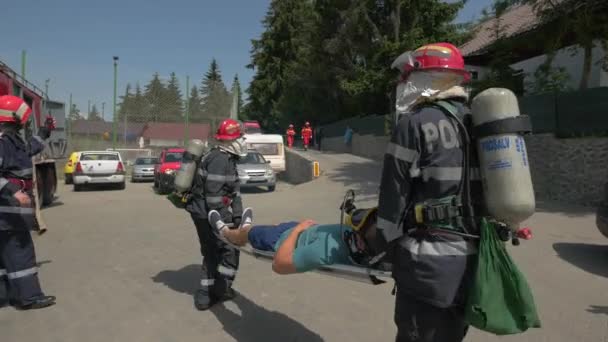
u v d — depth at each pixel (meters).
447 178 2.35
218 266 5.11
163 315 4.94
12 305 5.26
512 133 2.32
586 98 11.02
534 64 17.36
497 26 15.28
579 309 4.88
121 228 10.16
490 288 2.30
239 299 5.39
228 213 4.79
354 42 28.33
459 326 2.55
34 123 12.98
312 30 32.22
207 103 31.86
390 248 2.45
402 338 2.52
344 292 5.58
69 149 23.91
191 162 4.99
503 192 2.28
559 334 4.29
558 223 9.02
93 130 31.44
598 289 5.50
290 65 45.12
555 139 11.66
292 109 43.19
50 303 5.23
